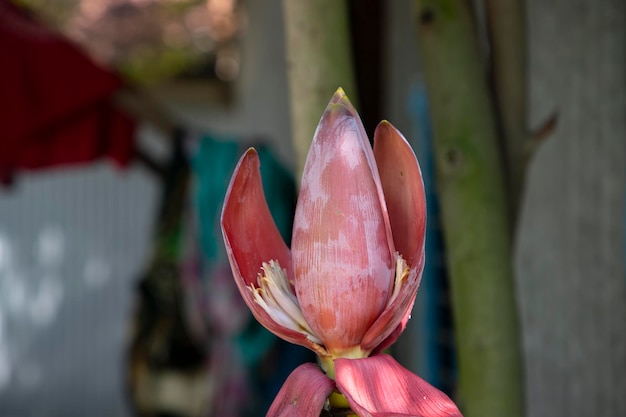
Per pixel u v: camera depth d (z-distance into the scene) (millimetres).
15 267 3773
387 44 2105
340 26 818
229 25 3455
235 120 3328
